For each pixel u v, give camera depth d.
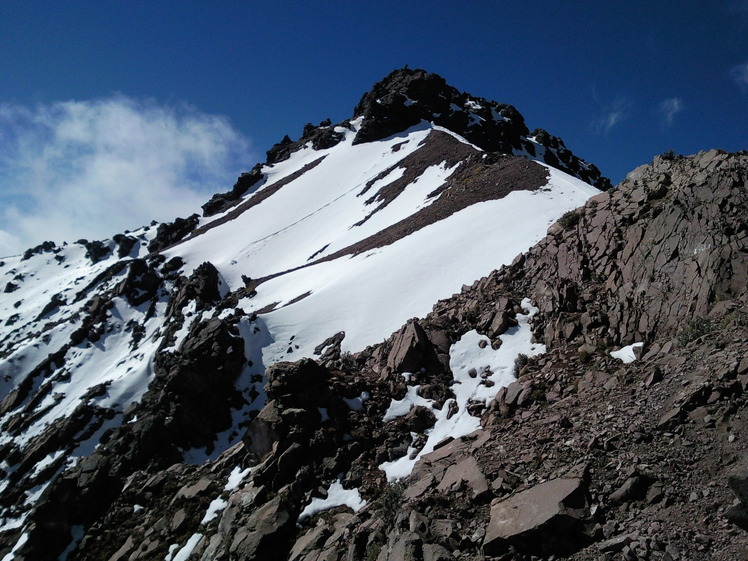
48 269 100.00
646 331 18.97
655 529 11.14
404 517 14.52
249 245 83.31
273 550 17.55
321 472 20.42
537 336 23.00
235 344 36.12
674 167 23.75
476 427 19.66
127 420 37.31
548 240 27.52
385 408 22.92
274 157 138.00
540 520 12.13
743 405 12.98
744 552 9.71
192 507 23.17
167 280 60.47
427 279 34.56
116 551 24.44
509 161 54.16
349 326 34.38
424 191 63.78
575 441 14.91
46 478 34.16
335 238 71.94
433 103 116.31
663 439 13.37
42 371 50.50
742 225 18.11
